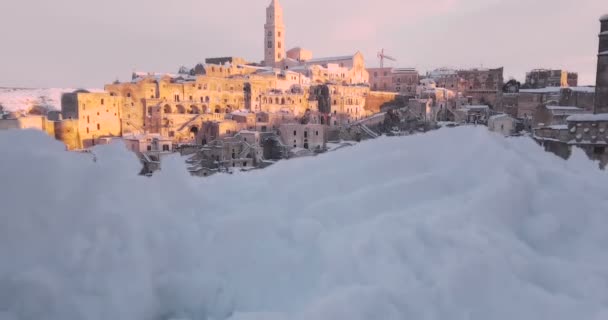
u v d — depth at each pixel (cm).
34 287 480
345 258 554
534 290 500
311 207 682
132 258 538
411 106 11775
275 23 14862
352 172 776
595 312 464
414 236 576
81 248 529
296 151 8494
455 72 14562
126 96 9088
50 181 553
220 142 8119
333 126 10544
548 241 602
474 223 599
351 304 470
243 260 595
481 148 779
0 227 509
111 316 489
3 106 11019
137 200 615
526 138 983
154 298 532
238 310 527
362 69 14788
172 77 10094
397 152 822
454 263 522
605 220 628
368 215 657
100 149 700
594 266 541
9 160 545
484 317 475
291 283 559
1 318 461
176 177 710
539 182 713
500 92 13375
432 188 705
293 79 12050
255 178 841
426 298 489
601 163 1817
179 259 585
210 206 717
